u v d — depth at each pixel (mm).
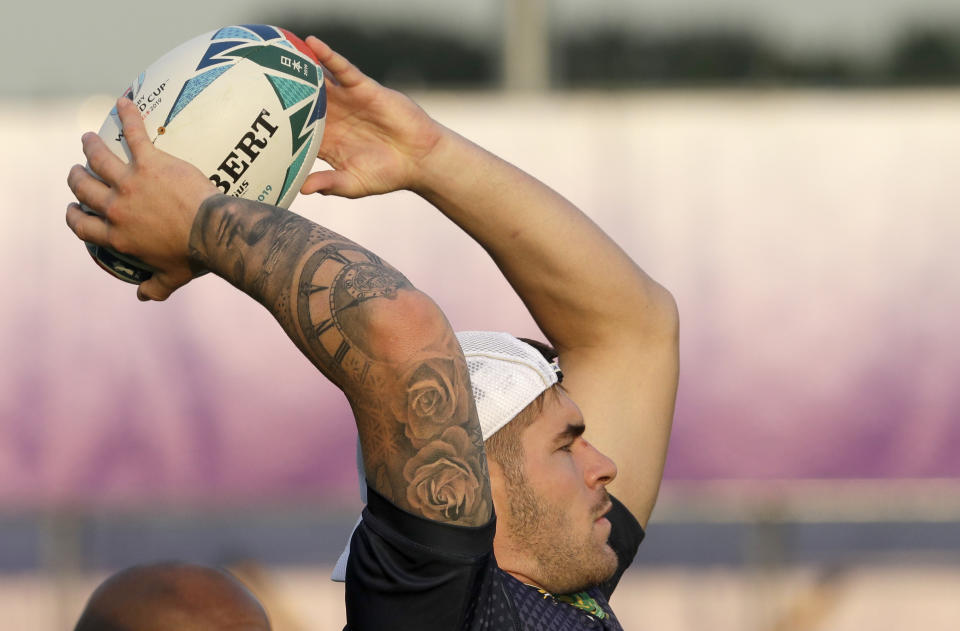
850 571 21078
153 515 20922
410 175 6605
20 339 17859
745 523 21172
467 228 6945
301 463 18000
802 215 18438
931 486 17859
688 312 18281
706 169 18625
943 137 18484
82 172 4895
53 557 20484
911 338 18094
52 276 18047
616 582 7105
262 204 4609
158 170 4695
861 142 18547
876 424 18016
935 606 20953
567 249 7008
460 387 4445
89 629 5234
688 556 21250
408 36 21406
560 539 5730
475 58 21453
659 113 18812
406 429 4371
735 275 18344
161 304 18047
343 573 6137
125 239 4781
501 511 5668
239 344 18031
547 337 7594
